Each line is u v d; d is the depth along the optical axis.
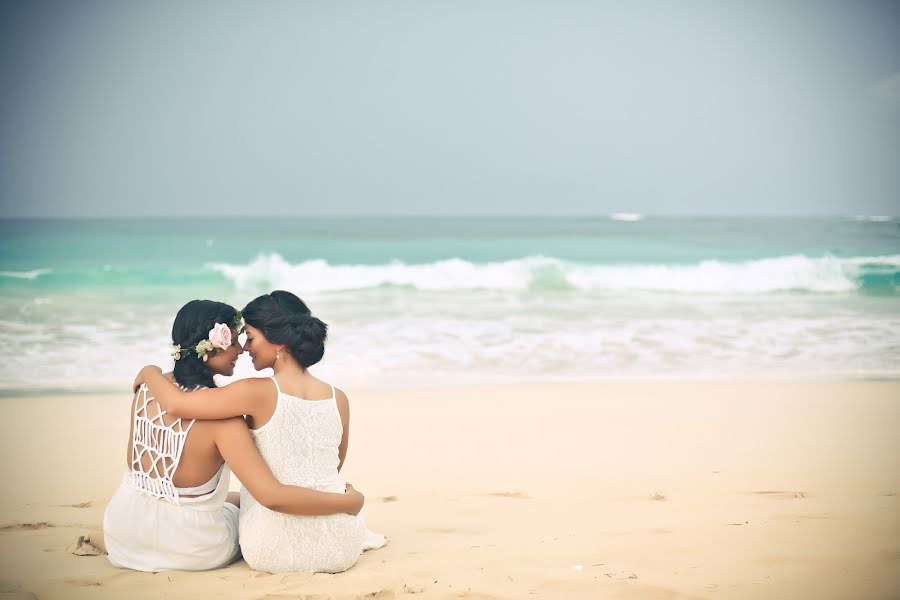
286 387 3.40
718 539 3.84
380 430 7.18
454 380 9.57
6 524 4.23
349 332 12.09
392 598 3.03
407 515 4.50
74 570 3.37
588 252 19.73
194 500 3.36
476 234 22.83
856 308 14.28
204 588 3.11
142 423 3.40
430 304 14.42
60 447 6.59
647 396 8.70
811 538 3.85
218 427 3.29
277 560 3.34
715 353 11.11
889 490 5.01
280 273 16.25
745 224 23.84
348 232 22.53
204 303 3.44
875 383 9.47
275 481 3.26
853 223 22.80
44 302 13.88
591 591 3.09
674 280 16.48
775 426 7.31
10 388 8.95
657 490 5.07
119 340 11.22
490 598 3.02
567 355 10.91
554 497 4.91
